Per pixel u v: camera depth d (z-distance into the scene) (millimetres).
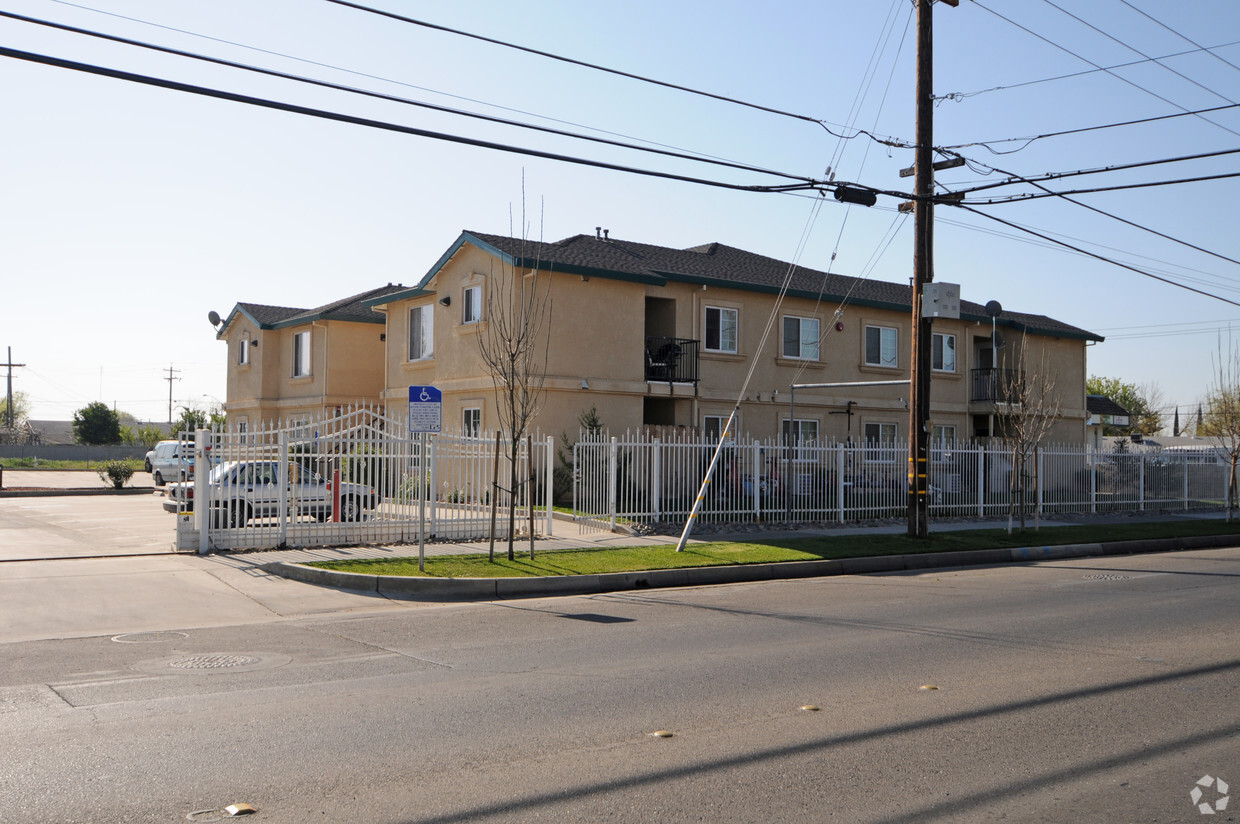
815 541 16844
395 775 5164
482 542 16078
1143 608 11102
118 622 10031
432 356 26359
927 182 16984
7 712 6398
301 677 7477
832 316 29203
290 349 32969
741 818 4594
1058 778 5188
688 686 7188
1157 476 26750
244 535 14688
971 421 32562
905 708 6586
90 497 28938
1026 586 13180
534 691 7023
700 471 19328
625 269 24266
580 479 19641
